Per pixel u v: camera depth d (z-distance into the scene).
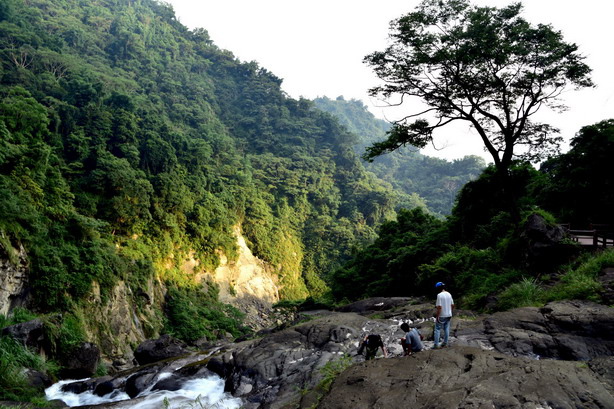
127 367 28.66
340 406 6.58
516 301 12.41
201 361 13.09
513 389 5.93
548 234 14.43
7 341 15.48
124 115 53.69
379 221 113.25
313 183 108.44
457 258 19.34
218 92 139.62
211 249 60.69
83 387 13.90
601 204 18.55
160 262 49.72
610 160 18.41
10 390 12.84
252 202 80.19
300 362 10.43
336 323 12.44
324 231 96.44
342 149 131.38
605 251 12.92
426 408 5.85
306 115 143.75
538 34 16.59
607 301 10.23
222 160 90.25
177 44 141.38
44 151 31.62
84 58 99.94
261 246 77.44
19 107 33.19
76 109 49.97
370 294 27.41
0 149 27.33
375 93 18.98
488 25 17.11
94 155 47.25
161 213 51.16
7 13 74.19
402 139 18.92
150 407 10.27
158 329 40.22
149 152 55.22
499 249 17.67
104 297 30.64
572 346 8.73
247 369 10.70
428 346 9.77
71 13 122.94
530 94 17.73
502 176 18.28
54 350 18.92
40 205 29.75
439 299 8.95
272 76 154.25
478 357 7.31
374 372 7.44
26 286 24.58
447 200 167.75
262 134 124.50
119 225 46.06
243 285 68.44
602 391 5.74
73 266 28.81
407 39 17.38
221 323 49.50
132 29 131.25
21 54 63.28
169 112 101.69
